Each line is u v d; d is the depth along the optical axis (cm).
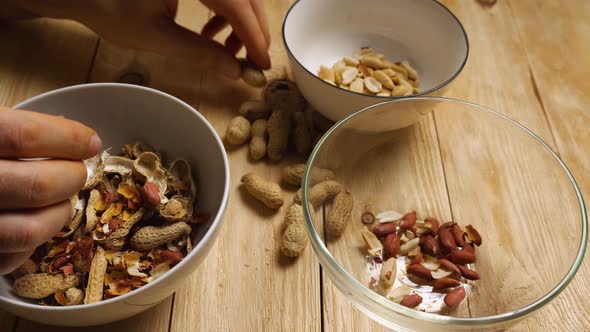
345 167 44
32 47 52
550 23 60
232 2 46
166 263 38
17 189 30
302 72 45
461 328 33
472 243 42
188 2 58
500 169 44
